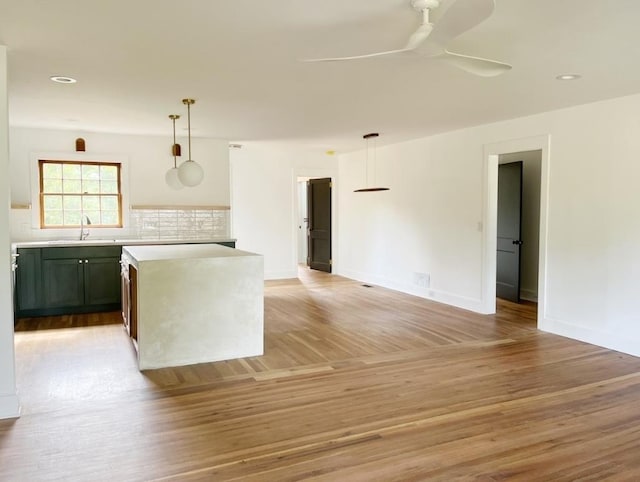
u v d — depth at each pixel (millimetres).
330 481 2234
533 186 6641
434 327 5188
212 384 3490
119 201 6461
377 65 3346
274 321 5453
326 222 9508
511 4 2355
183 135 6523
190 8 2426
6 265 2918
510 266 6594
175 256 4121
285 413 2990
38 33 2764
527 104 4590
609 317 4418
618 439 2656
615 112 4320
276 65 3371
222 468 2348
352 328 5137
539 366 3896
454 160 6246
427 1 2279
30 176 5977
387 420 2893
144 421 2867
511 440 2641
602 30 2705
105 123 5598
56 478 2252
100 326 5141
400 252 7438
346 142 7320
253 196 8391
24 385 3438
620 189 4297
